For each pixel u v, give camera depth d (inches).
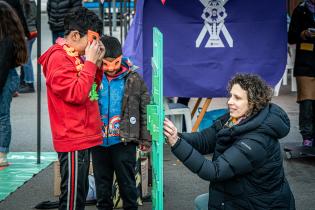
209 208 157.6
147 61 276.2
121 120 193.0
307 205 228.4
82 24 162.1
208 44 280.2
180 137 162.1
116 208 219.8
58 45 164.7
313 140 302.7
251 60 281.6
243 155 147.6
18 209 224.8
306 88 299.7
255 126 149.8
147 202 229.9
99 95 193.3
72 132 162.9
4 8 259.3
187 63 280.8
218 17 278.7
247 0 278.1
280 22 279.7
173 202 232.4
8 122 280.2
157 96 140.3
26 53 267.3
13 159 297.6
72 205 164.2
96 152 197.3
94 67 160.9
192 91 282.8
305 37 297.9
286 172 271.7
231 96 154.4
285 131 152.9
